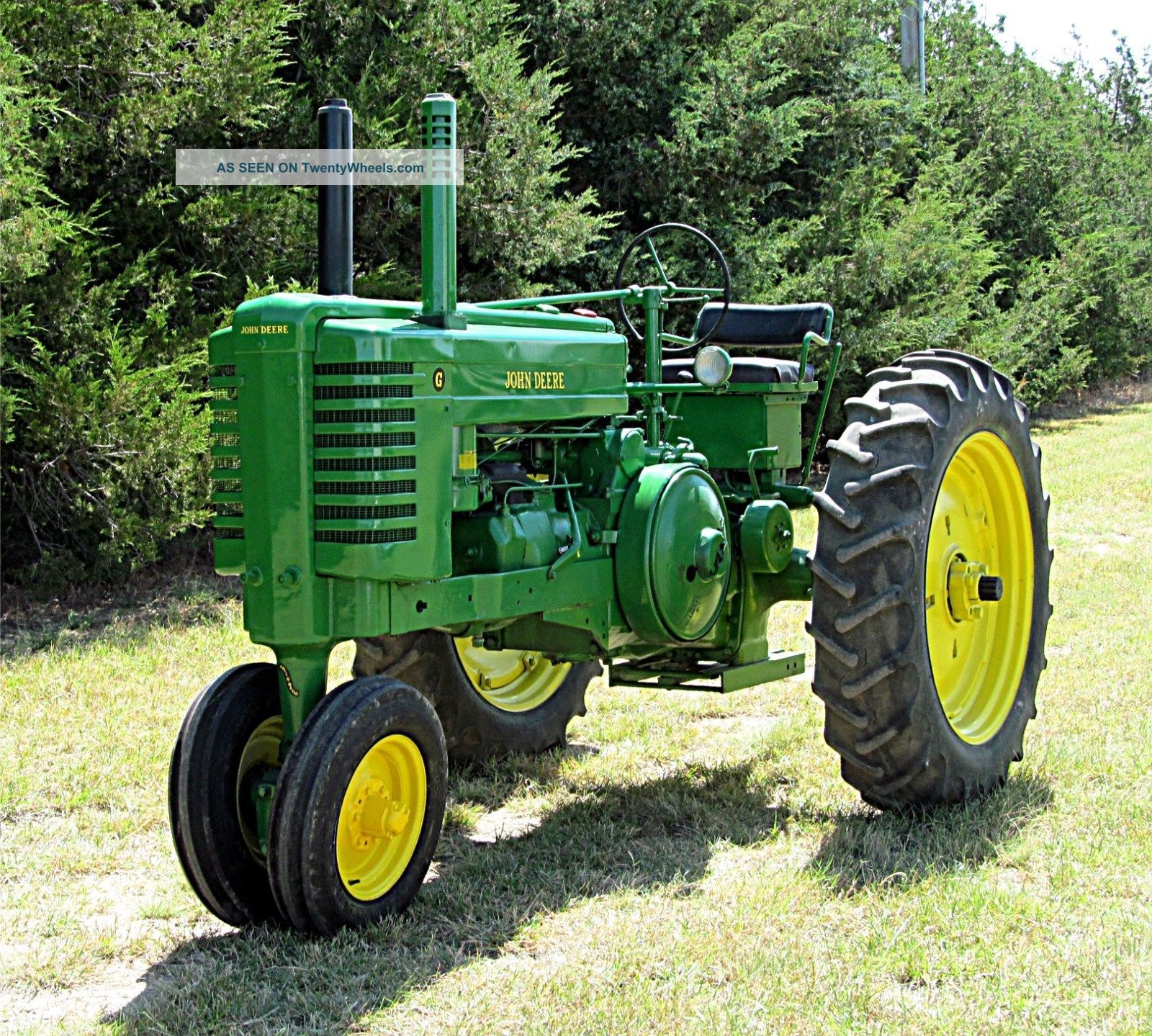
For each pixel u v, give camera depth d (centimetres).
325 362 336
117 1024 296
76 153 901
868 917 341
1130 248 2656
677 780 477
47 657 697
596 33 1395
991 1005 290
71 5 895
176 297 951
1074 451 1612
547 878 379
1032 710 480
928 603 450
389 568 338
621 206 1480
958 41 2552
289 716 350
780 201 1664
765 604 495
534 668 535
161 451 869
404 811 354
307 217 1016
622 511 426
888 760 412
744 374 498
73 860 404
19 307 849
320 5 1111
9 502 895
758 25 1619
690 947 322
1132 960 308
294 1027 292
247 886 344
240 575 358
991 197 2245
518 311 404
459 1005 297
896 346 1569
